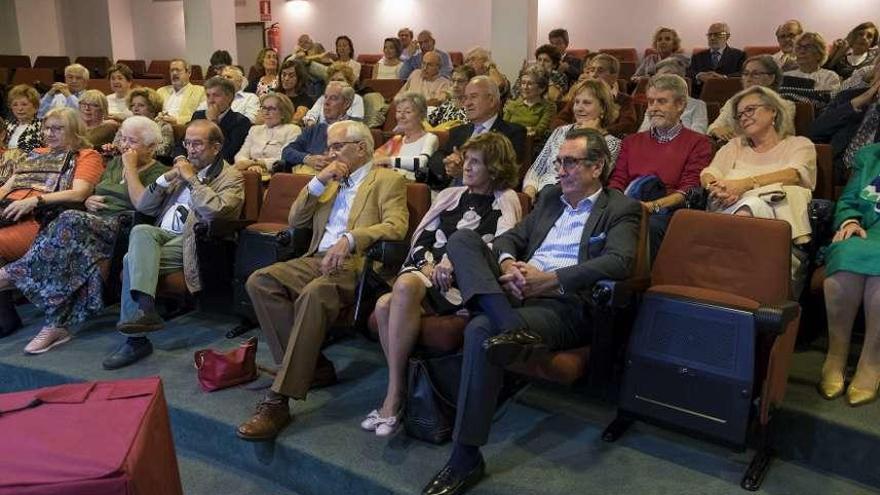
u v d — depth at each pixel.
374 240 2.24
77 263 2.78
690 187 2.53
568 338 1.86
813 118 3.02
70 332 2.94
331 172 2.40
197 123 2.85
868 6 7.66
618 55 8.69
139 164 3.08
